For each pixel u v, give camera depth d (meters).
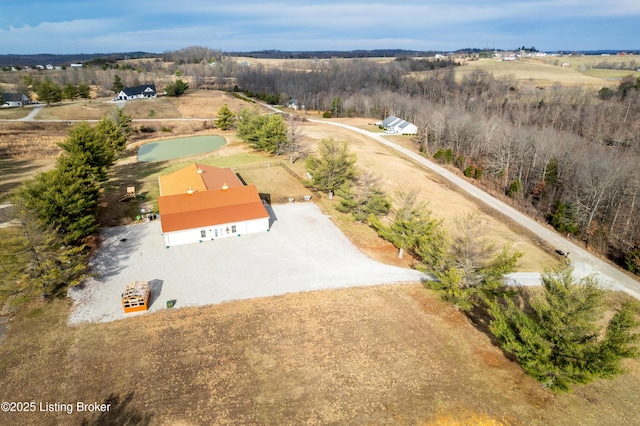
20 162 73.12
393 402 25.12
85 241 44.25
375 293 36.47
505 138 79.94
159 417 23.75
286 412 24.27
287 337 30.53
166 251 42.66
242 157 78.81
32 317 32.06
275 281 37.75
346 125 118.81
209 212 46.09
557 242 51.94
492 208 61.59
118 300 34.41
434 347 30.00
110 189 60.00
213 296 35.28
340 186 52.56
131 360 27.94
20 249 32.50
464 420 23.98
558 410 24.89
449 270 32.34
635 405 25.73
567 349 23.33
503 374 27.62
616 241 53.34
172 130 104.31
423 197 61.56
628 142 85.19
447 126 95.44
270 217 51.56
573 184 65.06
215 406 24.56
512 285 39.31
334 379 26.78
